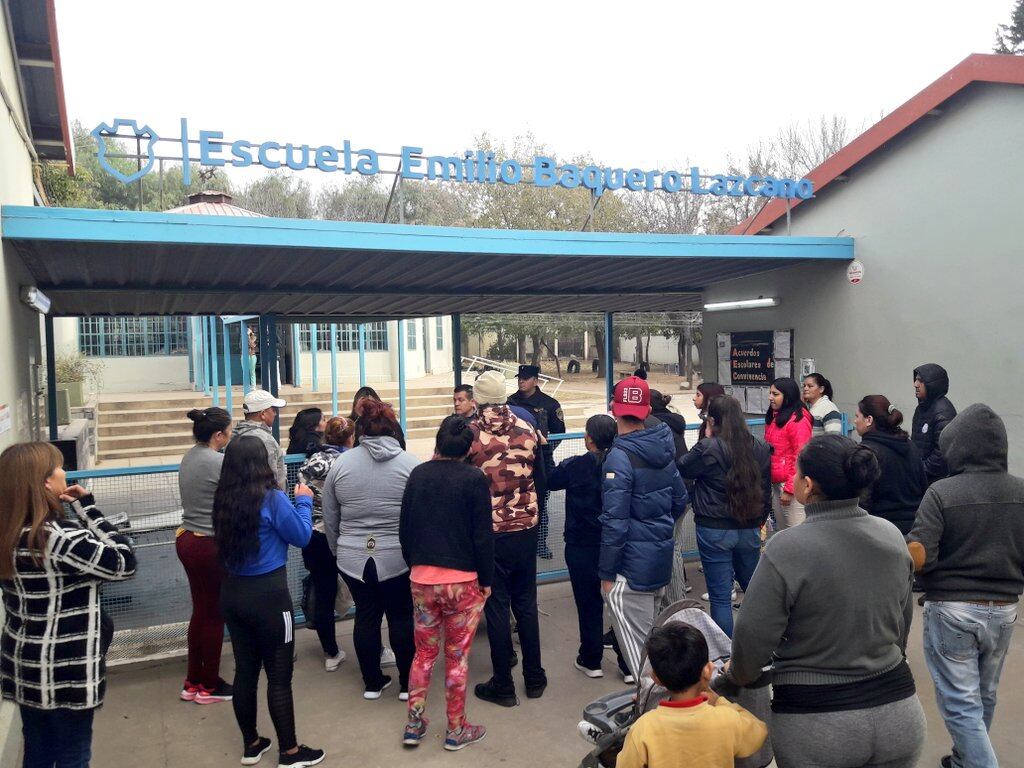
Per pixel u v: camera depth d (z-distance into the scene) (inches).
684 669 94.9
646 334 1384.1
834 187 320.2
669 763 93.1
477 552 158.1
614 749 107.6
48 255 230.8
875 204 301.3
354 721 173.3
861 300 307.0
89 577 119.6
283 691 153.1
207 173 241.3
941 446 137.6
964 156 267.9
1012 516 129.6
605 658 205.3
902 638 102.6
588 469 187.9
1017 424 253.1
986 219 260.5
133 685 194.4
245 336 717.9
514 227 987.3
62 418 511.5
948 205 273.1
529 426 184.7
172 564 213.2
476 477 159.8
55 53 291.1
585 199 1005.8
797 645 99.3
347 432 206.2
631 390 171.0
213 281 308.8
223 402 735.1
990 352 260.8
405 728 167.5
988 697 136.6
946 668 133.2
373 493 175.0
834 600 96.7
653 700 105.1
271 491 152.3
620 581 169.8
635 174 285.7
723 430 188.9
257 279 305.4
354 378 935.0
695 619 116.0
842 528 99.7
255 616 150.1
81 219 197.2
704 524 190.1
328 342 923.4
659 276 350.0
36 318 289.4
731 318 377.7
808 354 332.8
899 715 97.3
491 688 180.7
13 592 119.0
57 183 489.1
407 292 353.1
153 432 684.1
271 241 216.7
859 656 97.0
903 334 290.7
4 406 173.9
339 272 293.7
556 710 176.6
